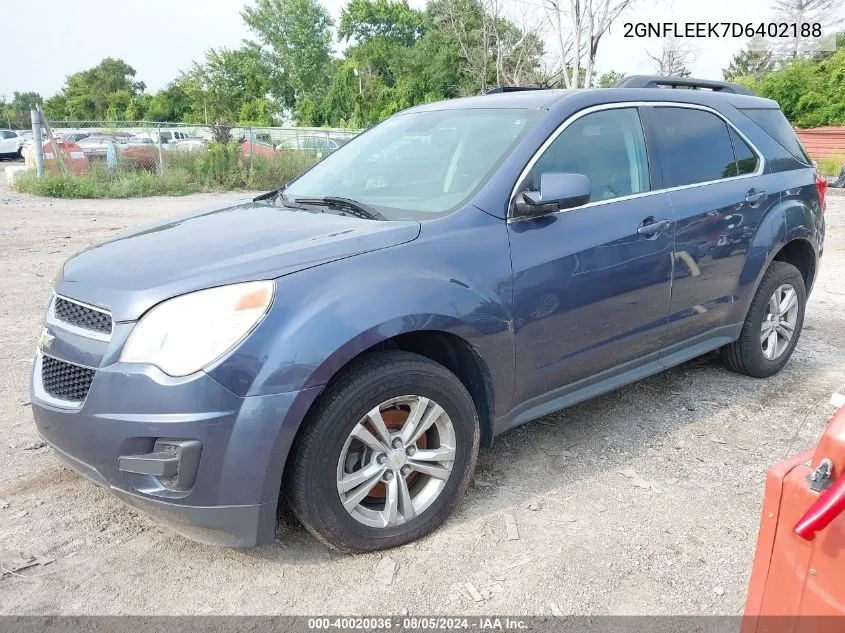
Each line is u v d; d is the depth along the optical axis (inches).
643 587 105.1
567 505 127.2
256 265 103.2
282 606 100.7
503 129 138.9
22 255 353.4
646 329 149.9
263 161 823.7
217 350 96.2
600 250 135.3
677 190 155.5
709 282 162.4
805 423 163.0
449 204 125.6
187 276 101.5
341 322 101.1
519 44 618.2
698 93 172.9
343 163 159.2
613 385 148.5
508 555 112.4
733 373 195.3
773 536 62.4
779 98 1435.8
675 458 145.5
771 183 179.0
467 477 120.7
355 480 107.6
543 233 128.0
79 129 736.3
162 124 770.8
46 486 131.8
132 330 98.9
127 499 101.3
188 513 98.8
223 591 103.8
